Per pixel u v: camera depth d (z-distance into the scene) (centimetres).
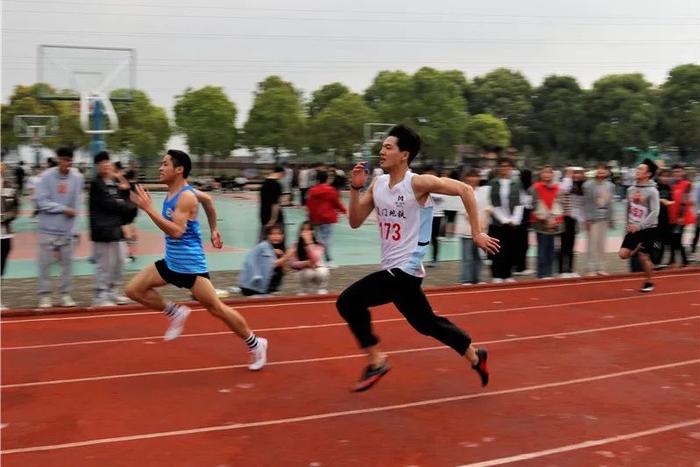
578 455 427
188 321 786
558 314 870
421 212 484
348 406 512
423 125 5578
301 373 596
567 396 543
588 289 1052
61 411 495
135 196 537
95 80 2258
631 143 6488
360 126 5578
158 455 420
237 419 483
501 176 1059
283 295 946
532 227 1128
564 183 1178
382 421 482
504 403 523
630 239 1019
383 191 490
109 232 831
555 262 1203
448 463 412
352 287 504
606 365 636
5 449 427
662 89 6588
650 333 770
